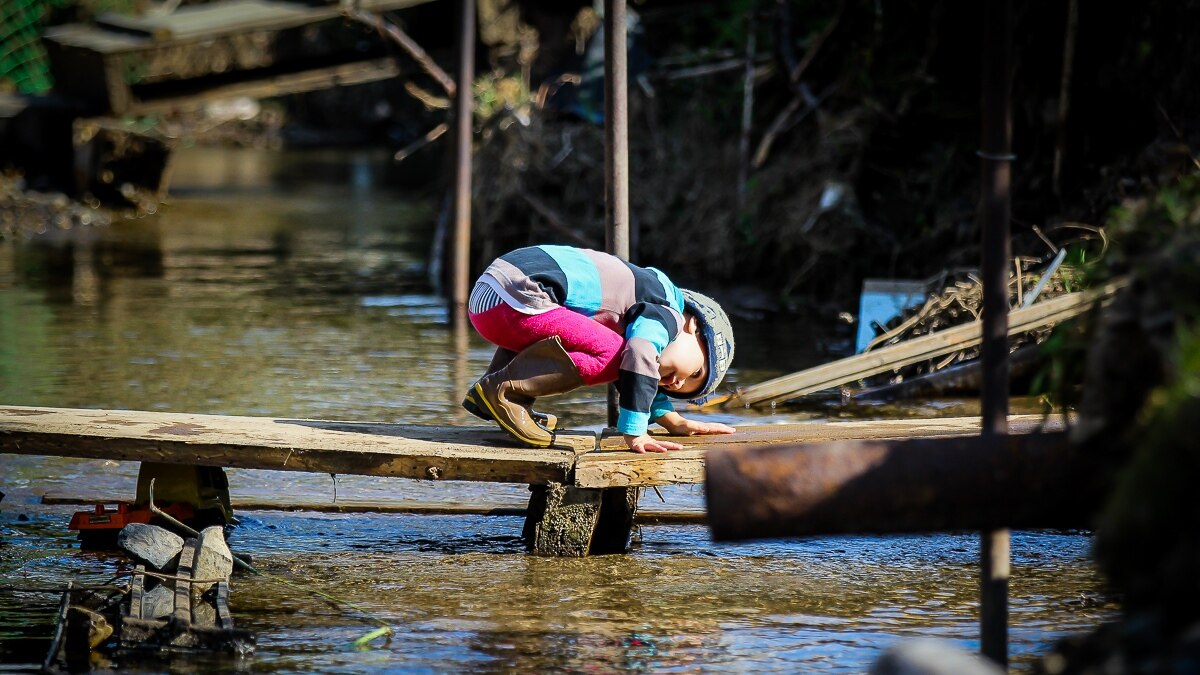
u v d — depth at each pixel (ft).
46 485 35.19
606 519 30.68
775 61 76.84
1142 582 16.52
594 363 29.91
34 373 48.16
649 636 24.86
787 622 25.79
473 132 80.48
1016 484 19.89
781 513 19.66
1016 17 55.98
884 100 65.36
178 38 99.45
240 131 183.01
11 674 22.62
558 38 93.50
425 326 60.59
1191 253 17.65
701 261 75.97
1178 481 15.85
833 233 68.69
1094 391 18.93
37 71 115.75
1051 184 56.13
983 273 21.01
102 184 105.19
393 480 36.96
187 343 55.21
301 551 30.35
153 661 23.29
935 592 27.84
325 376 48.91
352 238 93.71
